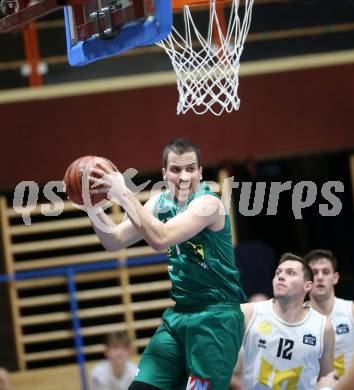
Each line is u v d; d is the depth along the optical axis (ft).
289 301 38.81
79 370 70.69
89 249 78.38
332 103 73.26
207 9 65.92
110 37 30.09
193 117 72.59
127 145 72.33
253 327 39.42
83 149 72.08
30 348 77.82
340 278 79.51
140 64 75.25
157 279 79.30
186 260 30.48
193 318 30.40
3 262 73.20
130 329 72.59
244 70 73.00
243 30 39.78
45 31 76.74
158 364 31.01
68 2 28.81
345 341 43.50
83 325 78.59
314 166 81.97
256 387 39.45
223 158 72.49
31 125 71.77
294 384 39.19
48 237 78.02
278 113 73.10
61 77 75.15
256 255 63.67
